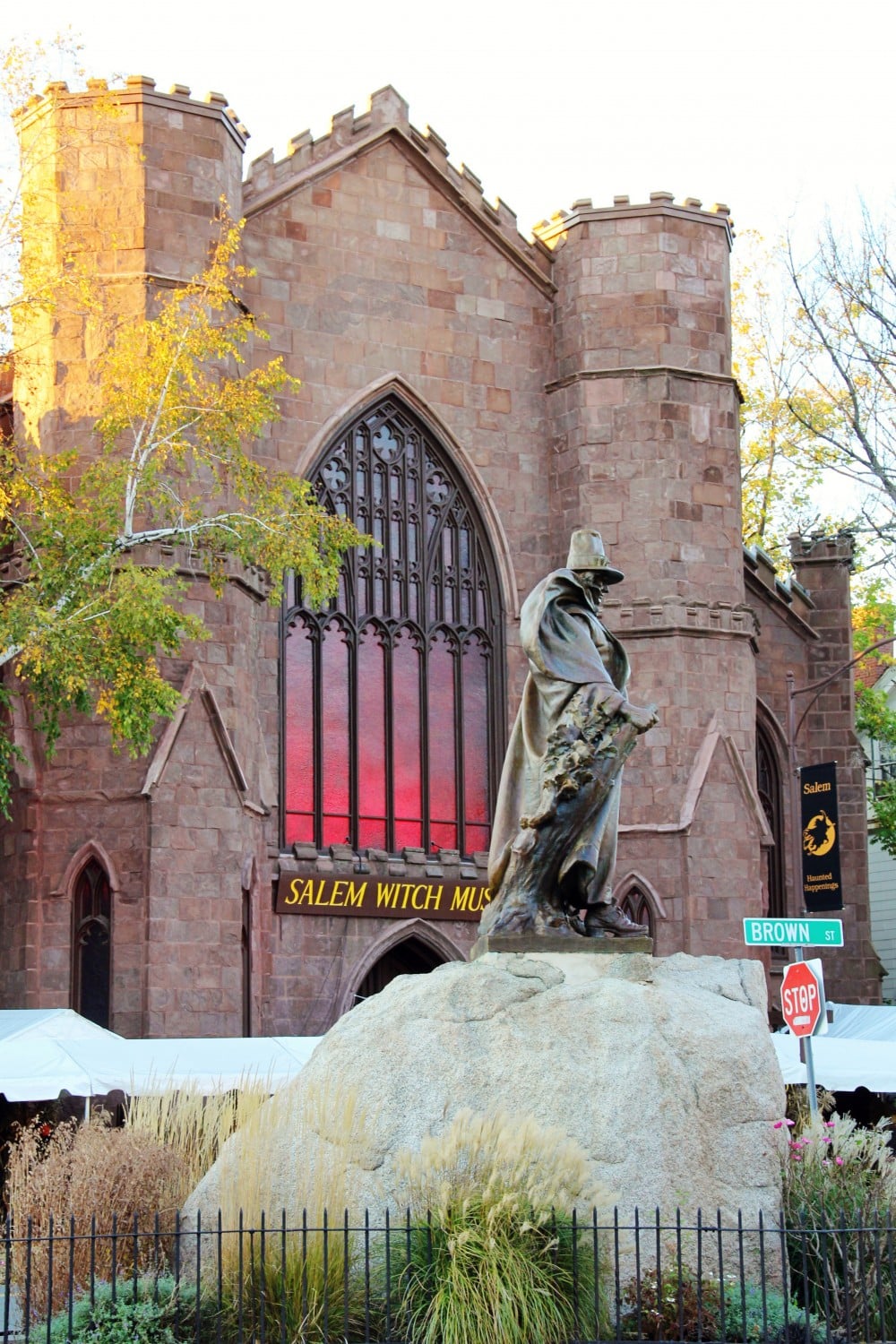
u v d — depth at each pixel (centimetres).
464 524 4494
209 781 3728
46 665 3152
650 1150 1616
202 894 3688
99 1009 3672
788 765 5012
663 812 4331
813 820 4259
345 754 4262
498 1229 1455
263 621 4128
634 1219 1488
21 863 3706
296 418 4247
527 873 1764
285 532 3538
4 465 3478
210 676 3794
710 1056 1681
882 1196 1716
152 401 3497
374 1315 1474
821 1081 2795
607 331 4528
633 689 4384
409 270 4447
